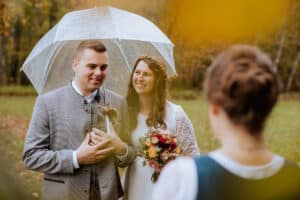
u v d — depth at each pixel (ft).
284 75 56.59
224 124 3.12
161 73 9.21
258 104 2.92
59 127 8.38
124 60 10.71
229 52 3.04
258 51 3.06
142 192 8.98
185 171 3.09
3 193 2.29
